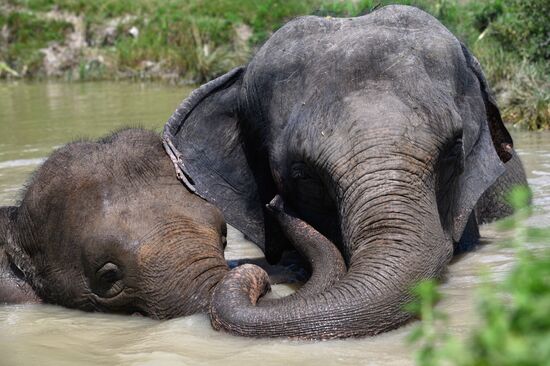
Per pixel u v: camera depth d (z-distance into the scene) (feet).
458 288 31.48
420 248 27.27
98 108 93.04
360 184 28.84
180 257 30.73
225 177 37.24
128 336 28.91
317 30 34.45
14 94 112.37
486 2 106.63
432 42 33.32
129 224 31.58
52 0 150.61
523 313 10.23
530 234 13.32
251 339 26.20
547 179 52.03
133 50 131.13
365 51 32.22
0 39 145.89
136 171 33.58
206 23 129.29
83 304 32.78
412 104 30.63
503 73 80.38
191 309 30.07
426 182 29.25
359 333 25.43
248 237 37.19
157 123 79.46
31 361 26.73
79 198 32.76
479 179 34.86
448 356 10.56
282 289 33.96
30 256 34.37
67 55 139.03
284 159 33.35
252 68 36.14
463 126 33.91
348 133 30.07
